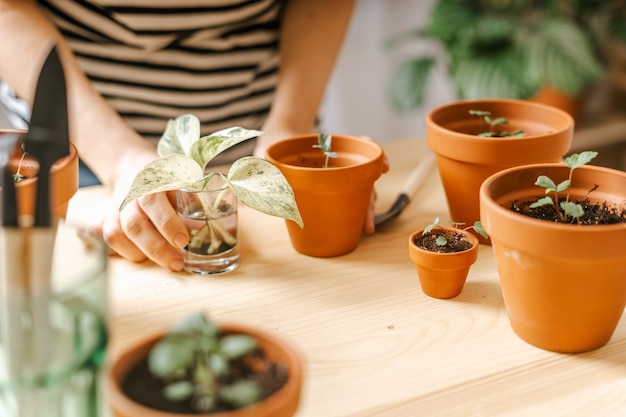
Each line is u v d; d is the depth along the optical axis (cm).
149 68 122
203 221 79
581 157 70
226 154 123
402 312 72
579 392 61
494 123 89
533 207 70
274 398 42
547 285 62
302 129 113
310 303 74
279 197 75
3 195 47
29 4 107
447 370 62
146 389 44
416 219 94
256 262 83
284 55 120
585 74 204
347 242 84
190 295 76
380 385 60
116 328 69
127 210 81
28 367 42
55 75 48
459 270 73
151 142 130
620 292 63
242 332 48
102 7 114
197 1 114
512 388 61
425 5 255
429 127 87
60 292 41
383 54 255
